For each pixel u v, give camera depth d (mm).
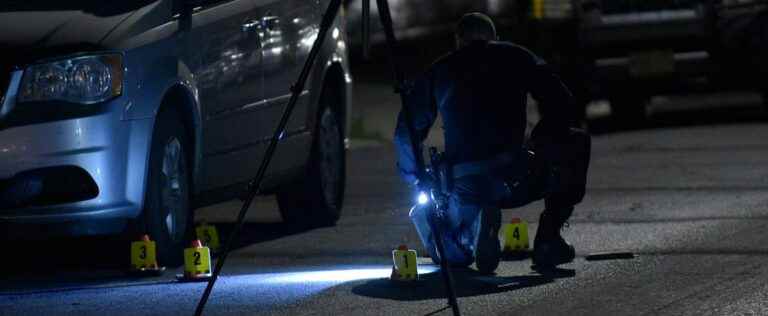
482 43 17609
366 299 16328
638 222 21516
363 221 23047
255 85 20406
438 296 16344
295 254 20000
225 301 16422
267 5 20859
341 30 23266
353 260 19391
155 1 18766
